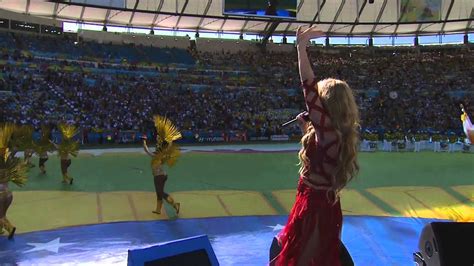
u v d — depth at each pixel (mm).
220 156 21734
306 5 45406
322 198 2738
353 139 2674
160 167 9805
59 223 9102
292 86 45812
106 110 34156
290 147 27656
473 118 39438
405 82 47156
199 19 47094
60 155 13547
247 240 8148
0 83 32469
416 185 13891
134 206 10648
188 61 48281
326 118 2664
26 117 29516
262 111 40344
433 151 25969
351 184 13672
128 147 26156
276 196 12102
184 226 9023
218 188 13211
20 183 8133
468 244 3488
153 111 35625
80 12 44062
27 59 38188
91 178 14523
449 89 44938
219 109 38688
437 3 42844
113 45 46781
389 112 40719
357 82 47562
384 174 16219
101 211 10133
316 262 2734
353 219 9656
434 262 3643
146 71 43812
